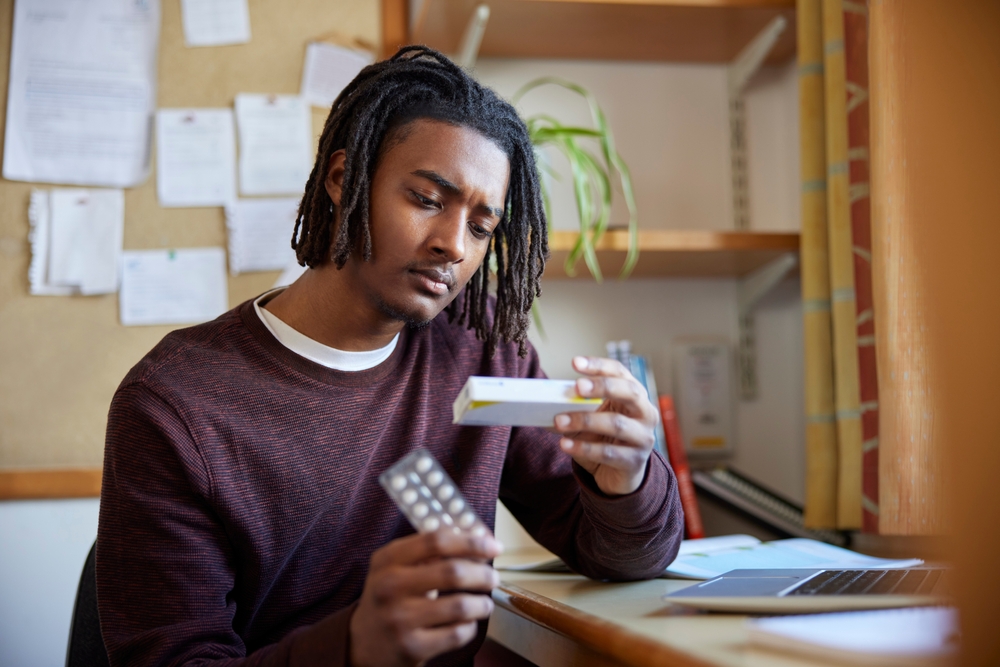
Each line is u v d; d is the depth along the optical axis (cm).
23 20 148
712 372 161
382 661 56
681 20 148
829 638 46
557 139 144
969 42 46
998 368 42
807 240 135
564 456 98
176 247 150
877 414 120
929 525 105
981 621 42
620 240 140
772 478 161
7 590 139
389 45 158
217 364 81
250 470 79
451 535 55
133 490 75
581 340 160
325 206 83
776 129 165
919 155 47
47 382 145
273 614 83
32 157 147
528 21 147
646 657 51
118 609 73
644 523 80
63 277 146
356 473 84
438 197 77
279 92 155
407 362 91
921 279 47
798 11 138
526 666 104
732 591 65
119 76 151
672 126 165
